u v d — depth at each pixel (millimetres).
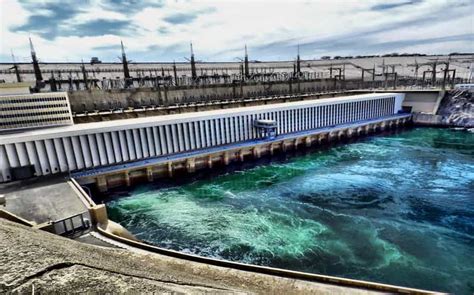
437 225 32938
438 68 170750
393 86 111312
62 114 46469
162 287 7578
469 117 80875
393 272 25312
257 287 15562
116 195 43938
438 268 25734
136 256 16625
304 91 105688
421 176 48906
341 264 26391
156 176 49406
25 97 43344
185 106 70375
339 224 33500
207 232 32344
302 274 16797
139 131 48500
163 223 34719
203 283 10961
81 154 43938
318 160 60312
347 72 197125
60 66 144250
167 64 180750
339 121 77688
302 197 41625
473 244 29219
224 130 58031
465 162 55500
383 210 36906
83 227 25078
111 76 128750
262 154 61188
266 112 63375
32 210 28562
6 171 38188
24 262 6914
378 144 72500
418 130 85938
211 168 54281
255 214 36500
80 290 6457
